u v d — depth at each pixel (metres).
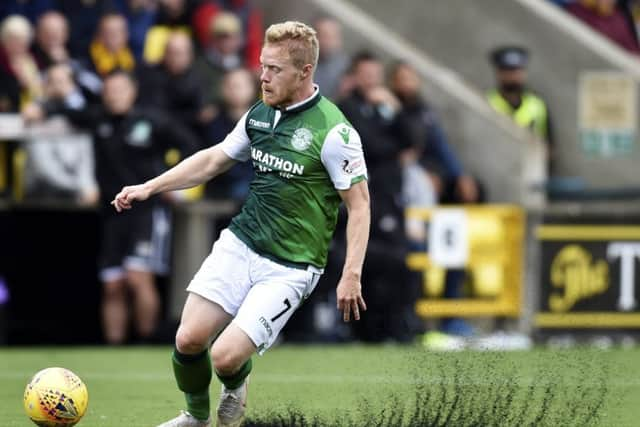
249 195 19.75
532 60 51.53
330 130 19.19
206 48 44.03
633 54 55.16
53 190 40.81
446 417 21.73
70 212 43.56
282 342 42.09
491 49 52.31
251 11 46.00
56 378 20.36
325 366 34.34
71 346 43.56
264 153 19.47
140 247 40.44
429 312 43.12
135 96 40.75
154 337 41.25
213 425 22.03
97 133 40.56
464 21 52.66
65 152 40.84
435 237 43.31
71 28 43.59
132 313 41.62
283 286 19.23
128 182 40.41
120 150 40.38
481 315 43.56
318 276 19.66
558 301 43.78
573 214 43.75
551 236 43.84
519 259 43.78
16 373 32.91
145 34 44.53
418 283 42.94
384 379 30.55
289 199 19.31
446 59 52.84
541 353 37.72
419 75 48.59
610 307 43.78
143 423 23.36
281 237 19.33
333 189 19.42
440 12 52.91
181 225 42.12
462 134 48.03
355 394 27.58
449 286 43.34
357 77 42.03
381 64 45.50
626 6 55.16
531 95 50.62
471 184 44.97
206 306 19.47
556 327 43.78
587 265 43.81
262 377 31.53
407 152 42.81
